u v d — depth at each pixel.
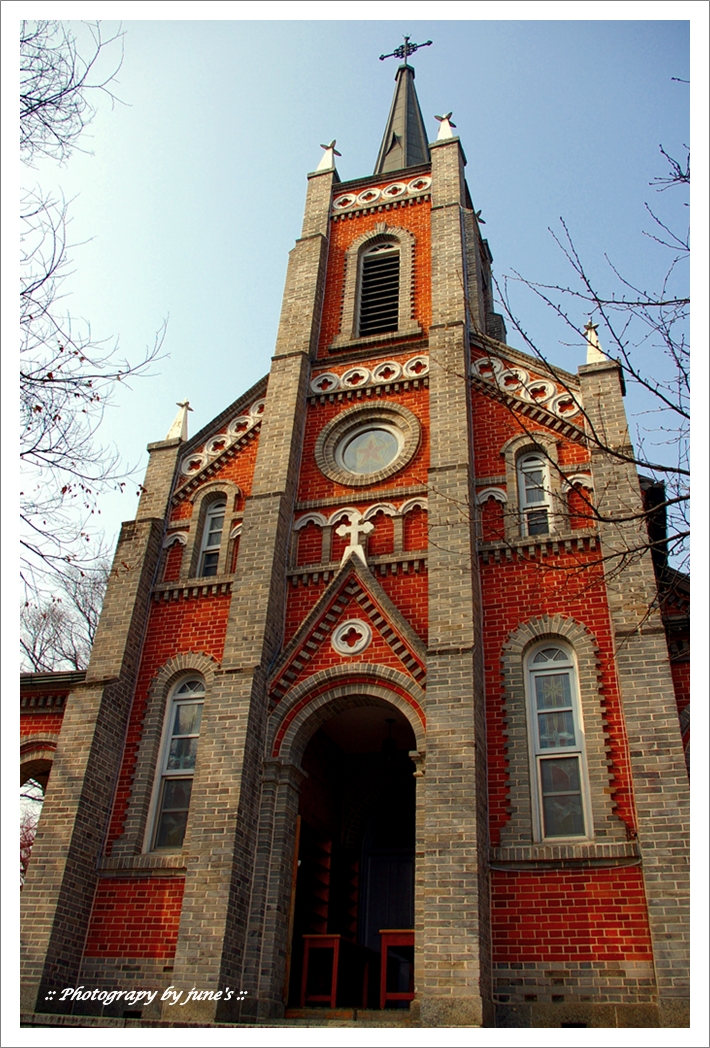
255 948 14.88
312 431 21.78
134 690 18.77
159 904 15.95
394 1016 14.17
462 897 13.53
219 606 19.36
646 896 13.27
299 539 19.84
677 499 11.13
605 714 15.52
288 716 17.08
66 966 15.44
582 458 19.03
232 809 15.51
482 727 15.76
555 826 14.99
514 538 17.92
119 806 17.34
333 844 19.72
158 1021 13.64
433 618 16.67
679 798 13.68
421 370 21.81
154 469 22.39
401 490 19.67
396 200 26.75
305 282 25.02
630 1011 12.88
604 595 16.72
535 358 20.83
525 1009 13.27
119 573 20.08
